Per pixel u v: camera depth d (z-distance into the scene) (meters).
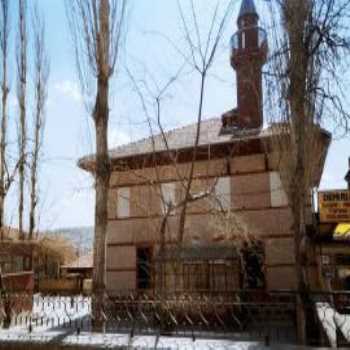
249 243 14.28
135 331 8.80
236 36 15.30
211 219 14.66
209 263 14.38
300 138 9.04
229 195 16.06
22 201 20.45
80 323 10.16
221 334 8.79
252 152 16.14
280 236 15.09
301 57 8.98
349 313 10.08
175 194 16.28
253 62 12.28
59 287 28.31
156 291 11.28
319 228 11.20
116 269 17.44
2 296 10.35
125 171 17.88
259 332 8.65
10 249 14.20
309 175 9.11
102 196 11.37
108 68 12.11
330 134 9.29
